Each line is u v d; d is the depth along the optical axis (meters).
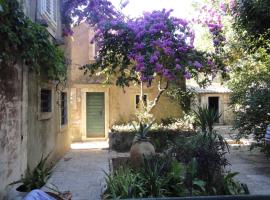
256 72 11.27
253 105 9.58
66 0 11.00
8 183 5.50
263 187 6.98
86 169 9.03
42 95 8.62
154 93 14.98
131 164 8.16
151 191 5.25
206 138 6.25
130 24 10.75
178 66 10.17
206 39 12.77
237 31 9.02
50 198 3.83
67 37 12.30
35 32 6.25
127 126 13.20
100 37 10.98
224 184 5.73
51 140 9.31
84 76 15.27
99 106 15.52
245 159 10.20
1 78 5.26
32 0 7.38
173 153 6.27
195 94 15.23
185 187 5.54
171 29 10.63
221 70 11.41
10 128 5.70
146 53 10.32
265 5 7.34
